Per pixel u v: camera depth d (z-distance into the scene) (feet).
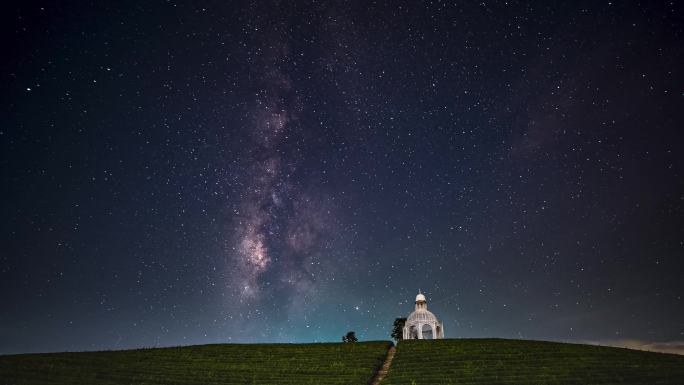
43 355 161.07
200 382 128.06
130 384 124.67
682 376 117.08
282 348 179.83
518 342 175.73
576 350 153.99
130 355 162.91
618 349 156.15
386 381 124.57
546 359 140.77
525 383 115.65
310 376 134.00
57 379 127.85
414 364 143.84
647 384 110.83
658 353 147.95
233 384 125.80
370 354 162.09
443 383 119.03
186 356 162.81
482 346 167.02
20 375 131.75
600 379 116.26
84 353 166.20
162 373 138.00
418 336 210.79
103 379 129.39
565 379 117.29
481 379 121.08
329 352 169.27
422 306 223.10
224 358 159.53
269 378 132.26
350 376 132.67
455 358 148.25
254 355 165.27
